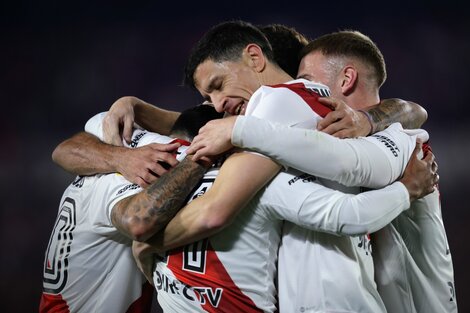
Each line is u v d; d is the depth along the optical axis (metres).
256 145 6.82
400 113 8.25
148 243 7.50
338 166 6.81
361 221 6.79
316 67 8.62
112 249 8.58
